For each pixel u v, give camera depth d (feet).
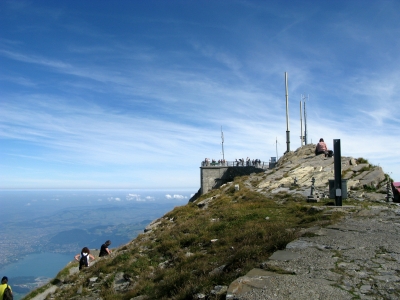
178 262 41.37
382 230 34.53
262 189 84.23
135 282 39.96
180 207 87.92
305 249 28.32
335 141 55.01
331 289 19.20
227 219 56.49
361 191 67.36
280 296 18.49
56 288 51.24
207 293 23.45
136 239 68.44
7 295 47.65
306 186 77.30
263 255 28.71
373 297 18.02
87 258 57.67
